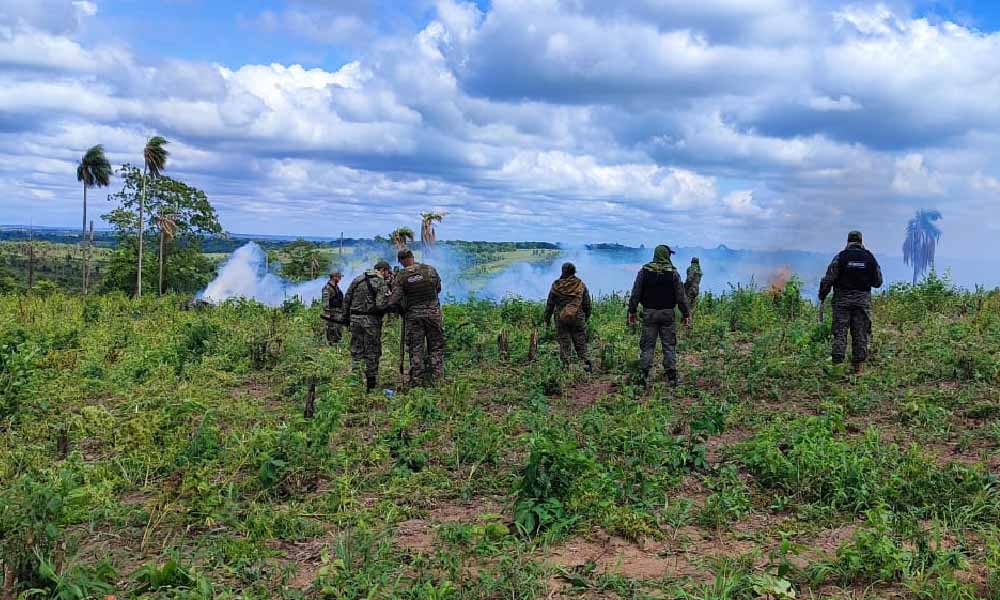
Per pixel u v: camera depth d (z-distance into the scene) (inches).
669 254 421.4
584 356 466.0
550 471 221.9
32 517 169.0
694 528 213.6
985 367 389.4
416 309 421.7
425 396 371.9
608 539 203.5
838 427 307.1
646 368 419.8
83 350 532.4
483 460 277.0
